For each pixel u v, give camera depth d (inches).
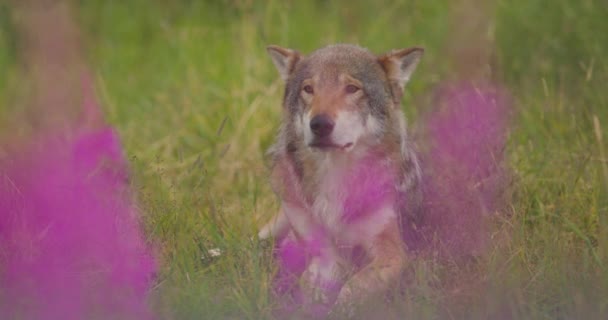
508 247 357.4
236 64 608.7
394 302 322.3
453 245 370.3
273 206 444.5
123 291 325.1
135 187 395.2
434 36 617.0
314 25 676.7
